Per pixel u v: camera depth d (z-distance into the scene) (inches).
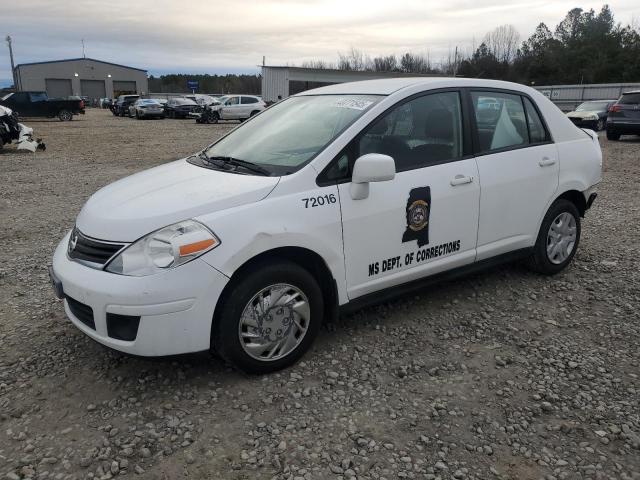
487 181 160.4
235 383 126.7
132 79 3238.2
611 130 715.4
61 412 116.6
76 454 103.7
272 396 121.6
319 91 171.9
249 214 120.0
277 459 102.0
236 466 100.4
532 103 179.8
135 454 103.7
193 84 2731.3
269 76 1787.6
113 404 118.9
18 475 98.0
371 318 159.8
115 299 112.2
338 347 143.0
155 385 126.1
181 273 112.7
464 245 159.5
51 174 454.0
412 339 147.7
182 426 111.6
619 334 150.4
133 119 1482.5
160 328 113.4
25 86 2970.0
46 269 206.7
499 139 168.2
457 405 118.8
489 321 158.4
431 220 149.2
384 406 118.3
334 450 104.7
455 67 2561.5
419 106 150.1
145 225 116.0
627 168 468.8
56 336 150.3
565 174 183.5
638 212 296.4
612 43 2719.0
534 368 133.7
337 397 121.4
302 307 130.1
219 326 120.4
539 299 173.6
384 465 100.7
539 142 179.8
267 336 126.1
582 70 2635.3
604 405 118.6
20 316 163.6
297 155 136.4
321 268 134.6
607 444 106.7
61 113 1322.6
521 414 115.8
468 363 135.9
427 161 149.7
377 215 137.7
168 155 600.4
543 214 179.8
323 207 129.0
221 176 134.4
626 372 131.8
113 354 139.9
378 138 140.6
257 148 148.6
